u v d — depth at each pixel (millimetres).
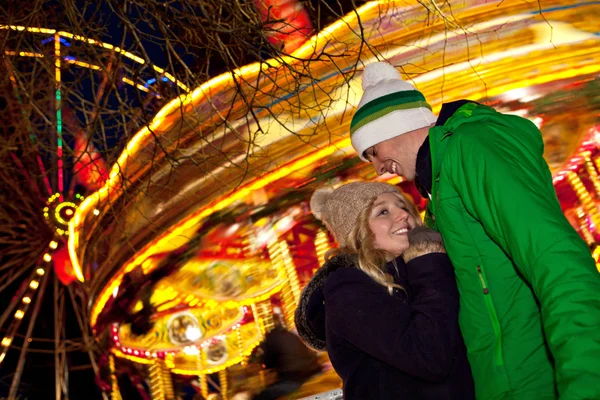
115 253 5961
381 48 4902
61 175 6270
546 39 5176
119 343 6648
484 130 2105
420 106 2594
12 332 8836
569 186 5914
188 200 5234
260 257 5871
